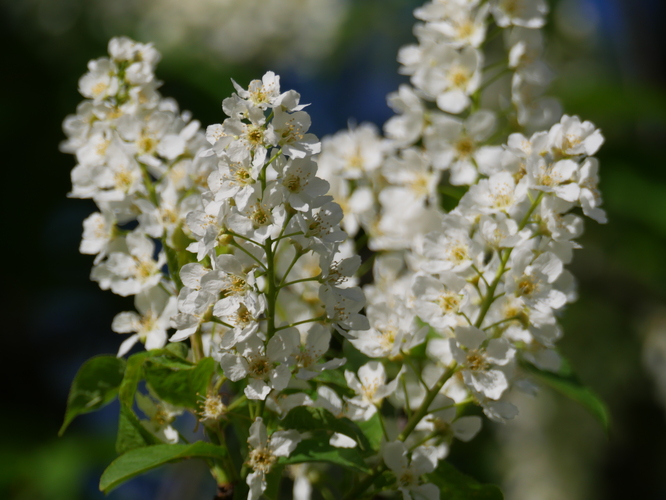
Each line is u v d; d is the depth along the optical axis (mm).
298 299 631
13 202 1233
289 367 574
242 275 567
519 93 652
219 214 565
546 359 625
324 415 583
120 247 617
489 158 635
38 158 1244
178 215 603
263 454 572
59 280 1271
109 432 1081
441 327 586
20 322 1270
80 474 1007
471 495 607
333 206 571
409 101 661
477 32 647
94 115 623
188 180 611
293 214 569
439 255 591
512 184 591
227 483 582
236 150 561
